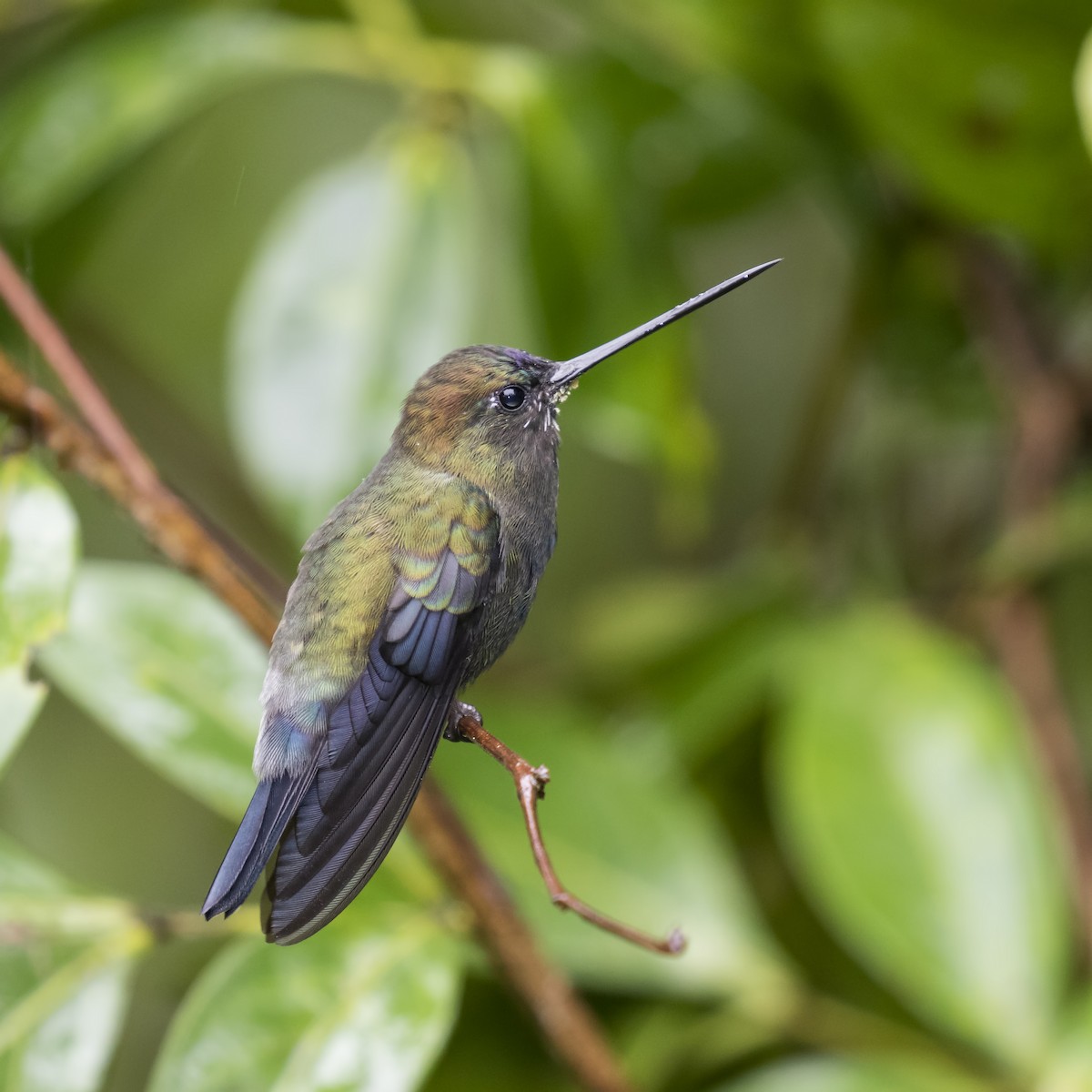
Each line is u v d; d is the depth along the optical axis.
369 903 3.28
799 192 3.41
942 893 3.31
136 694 3.29
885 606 3.36
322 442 3.32
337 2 3.35
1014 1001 3.30
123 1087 3.38
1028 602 3.35
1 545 3.26
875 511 3.40
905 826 3.31
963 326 3.39
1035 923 3.31
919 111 3.33
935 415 3.40
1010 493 3.36
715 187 3.37
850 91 3.33
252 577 3.28
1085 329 3.39
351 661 3.28
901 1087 3.30
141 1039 3.39
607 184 3.33
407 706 3.27
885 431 3.40
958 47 3.33
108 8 3.36
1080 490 3.36
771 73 3.35
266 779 3.27
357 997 3.27
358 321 3.32
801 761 3.32
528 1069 3.34
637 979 3.32
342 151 3.43
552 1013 3.27
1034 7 3.32
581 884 3.32
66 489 3.41
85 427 3.26
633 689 3.37
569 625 3.41
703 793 3.37
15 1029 3.26
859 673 3.33
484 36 3.40
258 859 3.25
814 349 3.45
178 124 3.35
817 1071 3.30
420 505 3.29
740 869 3.37
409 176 3.33
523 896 3.31
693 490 3.35
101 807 3.42
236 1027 3.27
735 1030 3.32
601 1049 3.27
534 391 3.31
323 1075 3.26
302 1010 3.27
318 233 3.33
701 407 3.43
